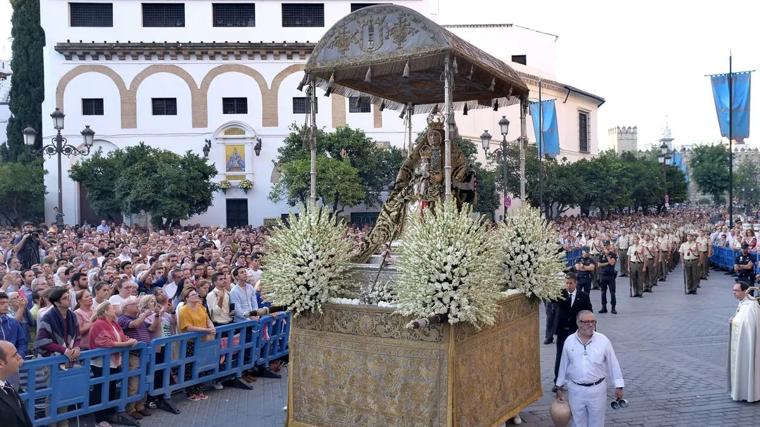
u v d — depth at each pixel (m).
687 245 22.00
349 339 7.16
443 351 6.50
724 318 16.67
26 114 48.06
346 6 45.53
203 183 38.75
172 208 36.56
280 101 45.50
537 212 8.76
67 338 7.79
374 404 6.94
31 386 7.12
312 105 8.08
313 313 7.45
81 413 7.69
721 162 75.88
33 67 48.38
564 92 58.38
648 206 59.66
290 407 7.57
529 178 41.34
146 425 8.27
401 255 6.99
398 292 6.78
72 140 43.94
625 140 117.06
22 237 18.05
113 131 44.31
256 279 13.20
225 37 45.06
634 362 11.66
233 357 10.27
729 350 9.42
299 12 45.69
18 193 41.66
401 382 6.76
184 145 44.84
